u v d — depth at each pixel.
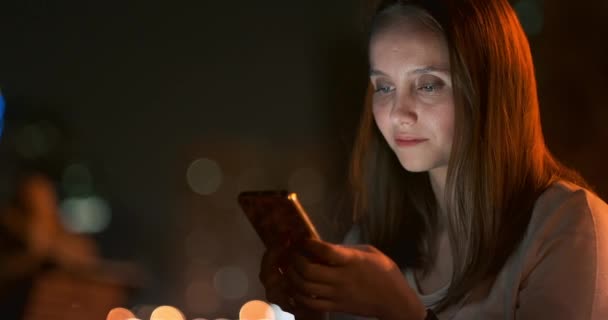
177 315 7.66
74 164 8.77
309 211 9.64
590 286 1.65
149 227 9.67
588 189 1.89
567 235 1.71
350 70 8.22
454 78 1.79
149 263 9.43
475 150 1.80
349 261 1.56
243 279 9.79
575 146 5.30
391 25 1.84
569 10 5.36
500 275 1.81
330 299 1.58
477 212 1.82
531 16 5.44
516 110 1.84
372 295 1.59
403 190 2.16
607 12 5.26
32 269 3.83
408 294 1.62
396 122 1.84
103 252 9.16
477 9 1.81
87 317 3.92
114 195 9.59
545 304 1.67
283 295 1.69
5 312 3.78
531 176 1.85
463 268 1.88
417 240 2.12
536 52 5.41
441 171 2.00
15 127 8.34
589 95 5.30
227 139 10.09
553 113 5.35
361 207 2.25
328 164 9.72
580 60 5.32
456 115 1.79
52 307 3.80
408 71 1.82
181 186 9.91
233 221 10.02
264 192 1.60
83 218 8.80
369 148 2.19
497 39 1.81
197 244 9.80
